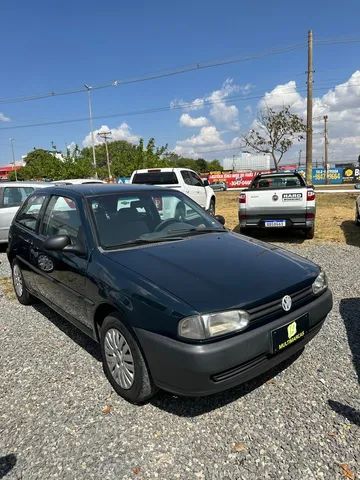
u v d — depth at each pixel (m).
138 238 3.49
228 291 2.57
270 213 8.38
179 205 4.21
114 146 86.69
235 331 2.44
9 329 4.33
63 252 3.55
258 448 2.37
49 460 2.34
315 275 3.04
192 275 2.77
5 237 8.65
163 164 38.84
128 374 2.80
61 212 4.02
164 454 2.35
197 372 2.33
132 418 2.69
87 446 2.44
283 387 2.98
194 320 2.36
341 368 3.22
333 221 11.39
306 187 8.38
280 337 2.62
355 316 4.24
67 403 2.89
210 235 3.76
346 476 2.14
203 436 2.49
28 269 4.62
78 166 35.94
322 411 2.69
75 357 3.59
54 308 4.11
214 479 2.16
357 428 2.51
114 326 2.89
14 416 2.77
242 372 2.48
